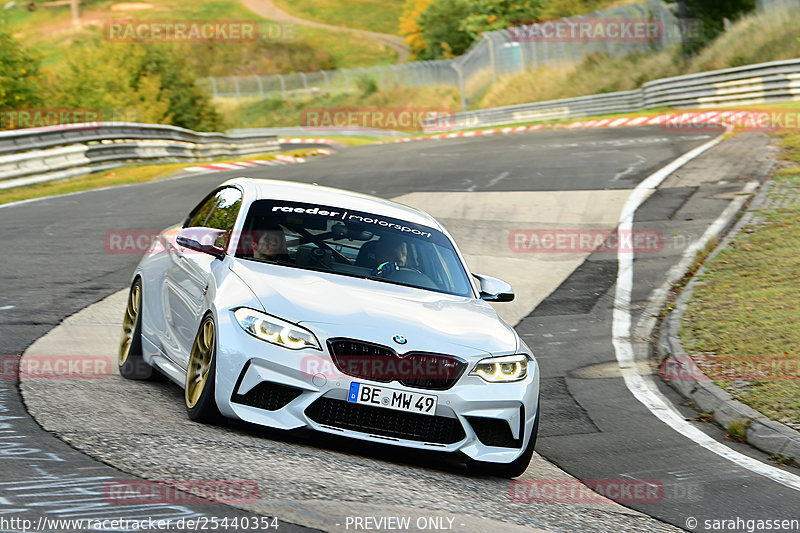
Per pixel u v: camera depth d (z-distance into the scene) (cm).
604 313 2850
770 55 10312
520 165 5878
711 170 5038
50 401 1424
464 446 1354
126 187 5262
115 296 2495
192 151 8144
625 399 2072
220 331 1336
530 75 15450
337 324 1335
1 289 2448
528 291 3094
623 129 8025
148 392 1592
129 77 10881
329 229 1630
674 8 12462
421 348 1338
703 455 1686
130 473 1083
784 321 2511
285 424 1298
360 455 1370
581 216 4206
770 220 3775
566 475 1512
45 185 5253
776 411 1872
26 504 933
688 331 2534
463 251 3619
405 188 5116
